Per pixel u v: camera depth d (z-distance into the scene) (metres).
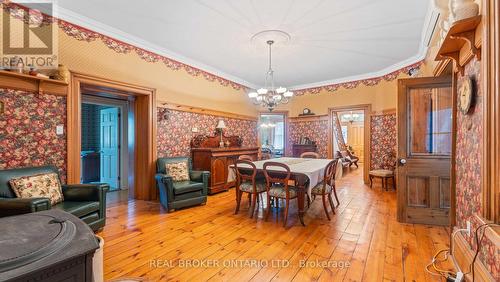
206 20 3.27
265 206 3.89
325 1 2.79
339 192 4.88
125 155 5.28
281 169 3.26
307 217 3.39
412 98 3.17
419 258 2.23
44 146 2.95
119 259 2.21
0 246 0.91
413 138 3.17
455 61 2.08
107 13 3.13
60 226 1.13
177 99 4.64
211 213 3.56
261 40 3.87
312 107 6.69
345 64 5.07
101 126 5.71
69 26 3.17
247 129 6.59
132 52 3.88
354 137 10.36
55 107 3.04
